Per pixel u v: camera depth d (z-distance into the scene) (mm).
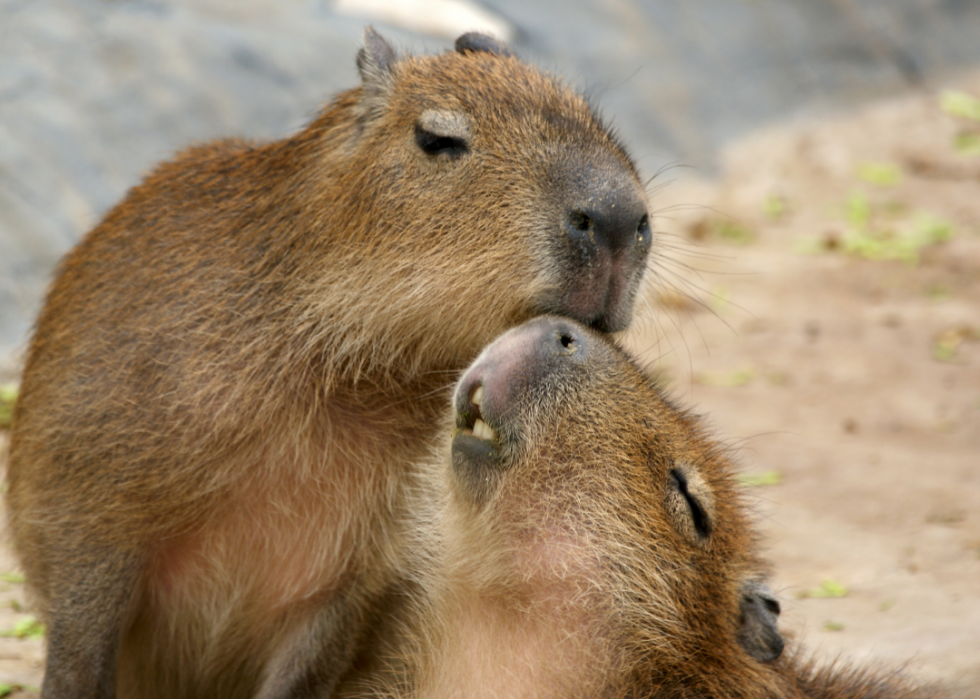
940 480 13766
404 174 7754
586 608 6887
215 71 19281
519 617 6996
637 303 8211
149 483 7598
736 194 23484
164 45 19234
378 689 7934
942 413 15945
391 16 22172
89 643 7727
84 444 7723
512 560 6855
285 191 8055
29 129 17328
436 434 7875
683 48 25516
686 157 23578
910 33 28594
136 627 8234
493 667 7102
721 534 7219
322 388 7832
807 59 26953
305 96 19578
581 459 6750
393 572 8062
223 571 7922
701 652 6910
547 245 7414
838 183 24422
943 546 11977
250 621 8117
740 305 19672
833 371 17375
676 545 6898
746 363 17609
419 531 7637
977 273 21250
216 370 7684
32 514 8016
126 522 7660
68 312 8281
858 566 11531
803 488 13531
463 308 7629
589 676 6926
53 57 18375
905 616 10297
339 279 7777
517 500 6750
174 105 18547
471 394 6816
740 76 25766
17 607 10273
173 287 7898
